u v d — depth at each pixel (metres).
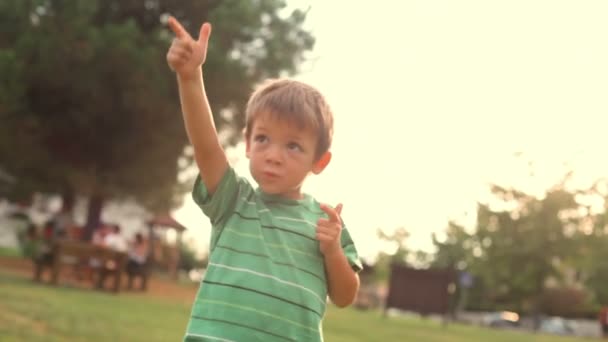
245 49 19.94
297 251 2.39
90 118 19.50
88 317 8.81
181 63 2.37
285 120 2.40
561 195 30.48
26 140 20.09
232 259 2.37
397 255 56.06
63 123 19.72
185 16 20.58
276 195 2.51
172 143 20.77
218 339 2.25
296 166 2.42
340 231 2.39
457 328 18.81
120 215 37.62
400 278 20.19
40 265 15.42
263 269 2.33
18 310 8.49
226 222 2.47
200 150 2.46
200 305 2.34
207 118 2.43
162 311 11.62
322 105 2.49
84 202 30.34
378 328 13.86
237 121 20.36
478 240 32.09
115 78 18.59
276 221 2.43
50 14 18.52
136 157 21.11
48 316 8.29
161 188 22.89
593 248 31.03
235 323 2.27
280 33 20.11
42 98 19.19
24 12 18.69
